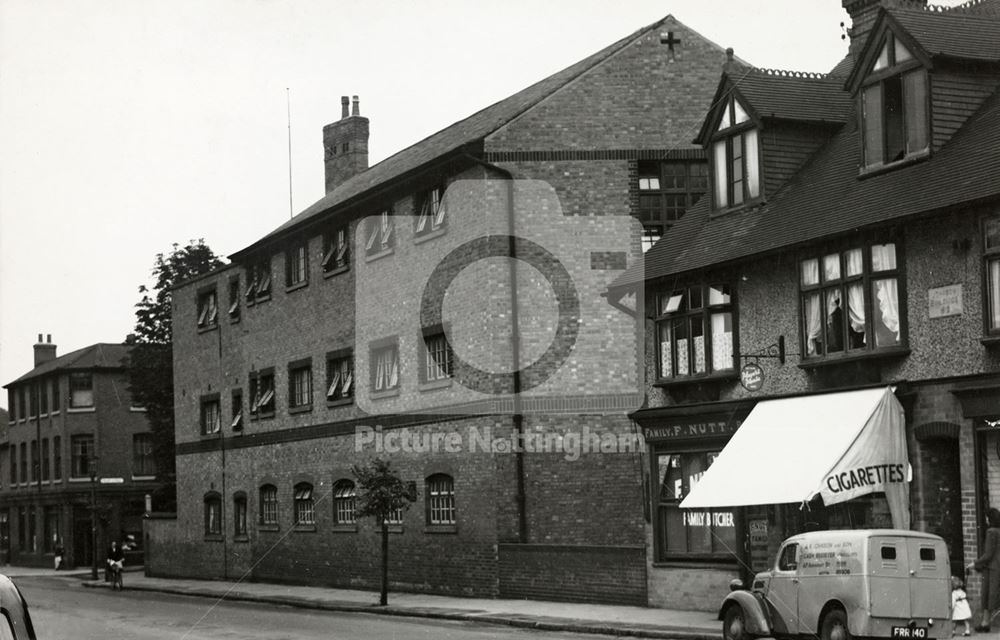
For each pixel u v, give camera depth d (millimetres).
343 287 36656
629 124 30047
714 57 30516
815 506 22047
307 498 38969
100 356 70812
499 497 29109
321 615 28250
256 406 42438
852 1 27344
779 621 17484
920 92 21000
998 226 18812
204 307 47562
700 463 24141
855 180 22109
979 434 19016
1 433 90438
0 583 9773
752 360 23234
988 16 23406
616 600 25703
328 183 48031
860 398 20516
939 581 16234
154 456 59781
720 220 25375
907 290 20297
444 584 31031
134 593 41562
